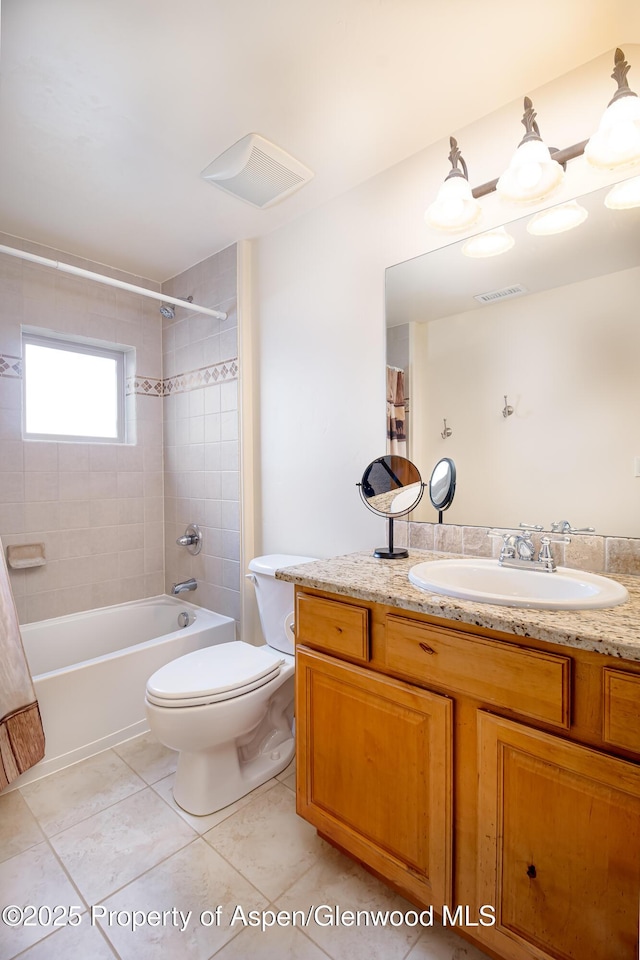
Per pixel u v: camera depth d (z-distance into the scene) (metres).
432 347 1.59
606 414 1.25
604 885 0.79
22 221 2.06
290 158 1.62
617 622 0.83
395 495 1.63
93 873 1.24
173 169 1.69
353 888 1.20
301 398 2.02
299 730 1.31
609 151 1.08
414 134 1.51
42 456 2.32
